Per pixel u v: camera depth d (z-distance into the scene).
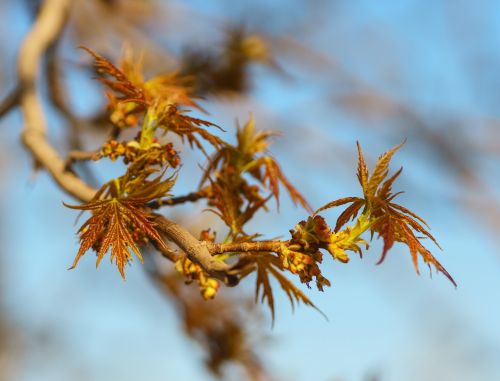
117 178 0.34
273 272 0.35
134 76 0.38
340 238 0.32
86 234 0.33
